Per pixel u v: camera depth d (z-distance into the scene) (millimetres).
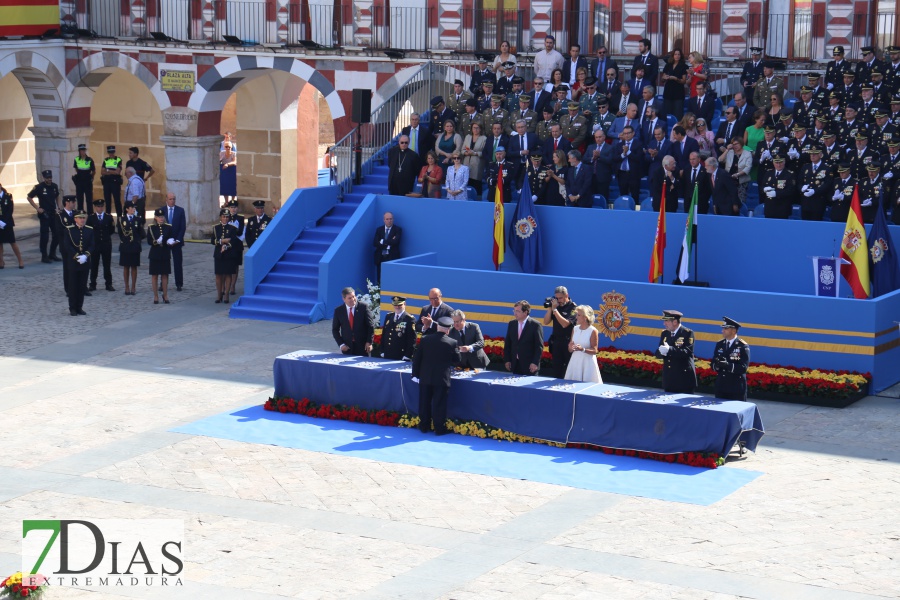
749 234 30594
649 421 22766
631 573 17656
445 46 40438
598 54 36562
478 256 33812
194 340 31562
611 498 20750
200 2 42875
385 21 40844
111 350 30594
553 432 23594
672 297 28453
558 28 39438
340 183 37375
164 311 34594
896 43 36312
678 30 38469
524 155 34312
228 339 31672
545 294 29766
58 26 44406
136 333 32219
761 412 25672
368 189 37250
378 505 20453
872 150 30672
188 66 43094
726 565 17922
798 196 31188
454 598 16891
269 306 34188
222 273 35156
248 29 42438
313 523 19688
